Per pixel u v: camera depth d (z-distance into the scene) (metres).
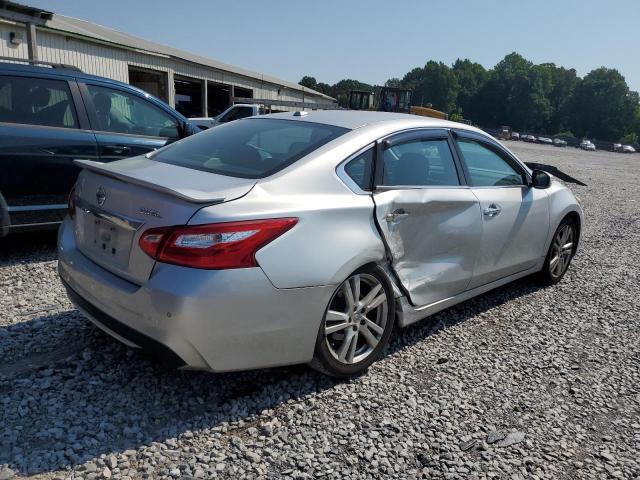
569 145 90.06
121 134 5.43
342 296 3.04
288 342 2.77
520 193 4.45
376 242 3.08
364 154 3.23
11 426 2.53
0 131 4.62
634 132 131.25
